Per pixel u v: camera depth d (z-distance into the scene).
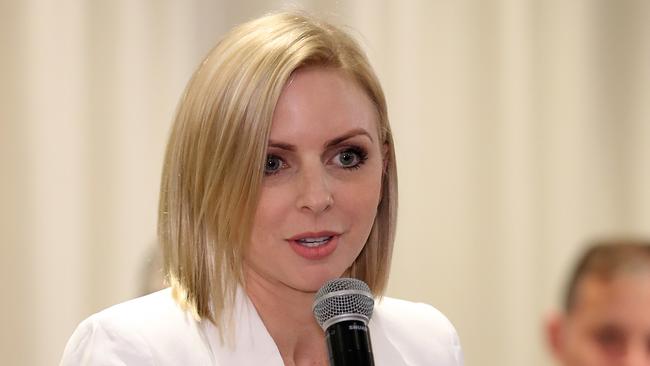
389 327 5.64
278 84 4.46
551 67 13.41
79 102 11.40
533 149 13.38
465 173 13.06
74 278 11.42
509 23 13.14
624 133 13.72
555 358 6.84
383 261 5.42
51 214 11.38
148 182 11.55
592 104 13.55
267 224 4.56
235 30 4.77
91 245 11.46
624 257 6.56
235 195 4.51
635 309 6.48
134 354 4.62
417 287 13.04
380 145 4.99
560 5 13.41
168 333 4.77
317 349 5.07
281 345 4.98
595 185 13.68
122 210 11.51
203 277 4.85
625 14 13.63
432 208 13.01
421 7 12.70
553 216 13.48
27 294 11.36
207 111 4.61
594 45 13.54
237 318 4.88
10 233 11.32
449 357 5.71
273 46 4.54
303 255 4.59
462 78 12.97
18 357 11.35
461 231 13.11
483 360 13.30
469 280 13.20
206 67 4.71
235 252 4.70
